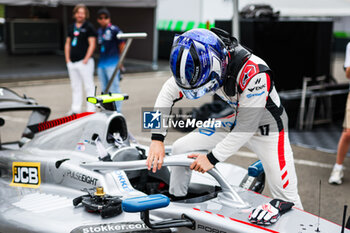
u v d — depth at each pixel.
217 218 2.25
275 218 2.21
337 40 19.97
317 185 4.57
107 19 6.96
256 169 2.98
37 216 2.50
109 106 3.07
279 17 8.20
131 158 3.02
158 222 2.22
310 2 7.93
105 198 2.46
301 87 8.12
